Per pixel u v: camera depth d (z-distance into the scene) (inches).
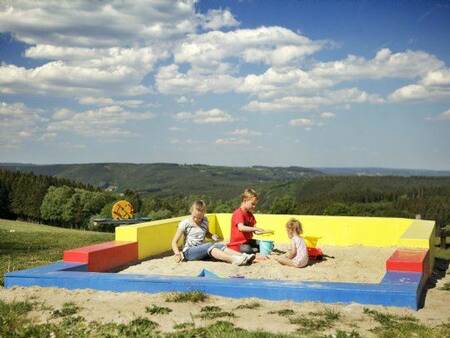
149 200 3954.2
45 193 3932.1
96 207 3846.0
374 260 395.9
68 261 351.3
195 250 368.5
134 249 411.2
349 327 220.2
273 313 241.4
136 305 259.8
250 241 398.9
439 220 1978.3
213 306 254.2
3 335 211.5
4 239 695.7
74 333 213.6
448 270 404.8
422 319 235.0
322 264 372.8
